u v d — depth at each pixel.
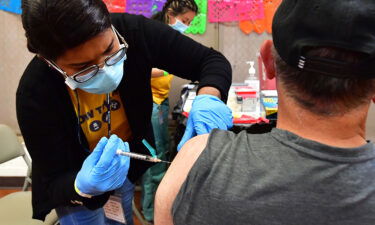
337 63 0.42
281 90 0.49
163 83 2.13
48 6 0.70
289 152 0.46
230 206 0.45
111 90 0.98
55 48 0.76
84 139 1.08
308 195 0.43
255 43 2.52
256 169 0.46
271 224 0.43
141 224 2.27
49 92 0.91
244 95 1.82
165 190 0.55
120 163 0.93
